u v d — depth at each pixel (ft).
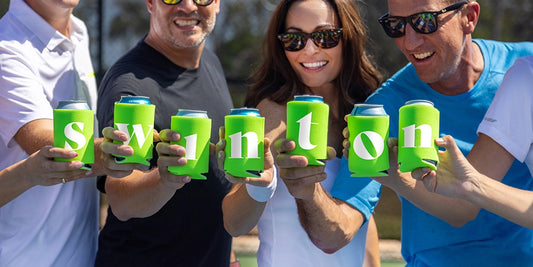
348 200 11.19
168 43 12.95
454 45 11.34
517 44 12.53
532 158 10.54
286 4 11.96
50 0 11.78
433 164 9.05
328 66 12.04
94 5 30.86
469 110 11.75
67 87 12.25
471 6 11.45
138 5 31.55
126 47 31.45
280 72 12.21
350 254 12.11
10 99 11.14
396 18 11.46
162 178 9.39
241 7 33.99
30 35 11.73
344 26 12.13
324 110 9.19
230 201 10.98
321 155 9.21
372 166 9.18
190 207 12.59
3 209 11.79
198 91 13.47
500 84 11.16
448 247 11.87
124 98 9.27
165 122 12.50
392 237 29.35
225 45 34.04
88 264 12.79
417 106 8.96
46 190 11.81
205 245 12.83
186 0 12.80
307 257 11.85
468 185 9.39
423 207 10.43
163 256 12.56
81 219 12.44
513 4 34.81
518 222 9.68
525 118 10.21
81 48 12.93
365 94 12.91
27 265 11.91
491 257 11.64
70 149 9.09
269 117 11.95
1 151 11.84
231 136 9.19
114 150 9.03
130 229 12.48
